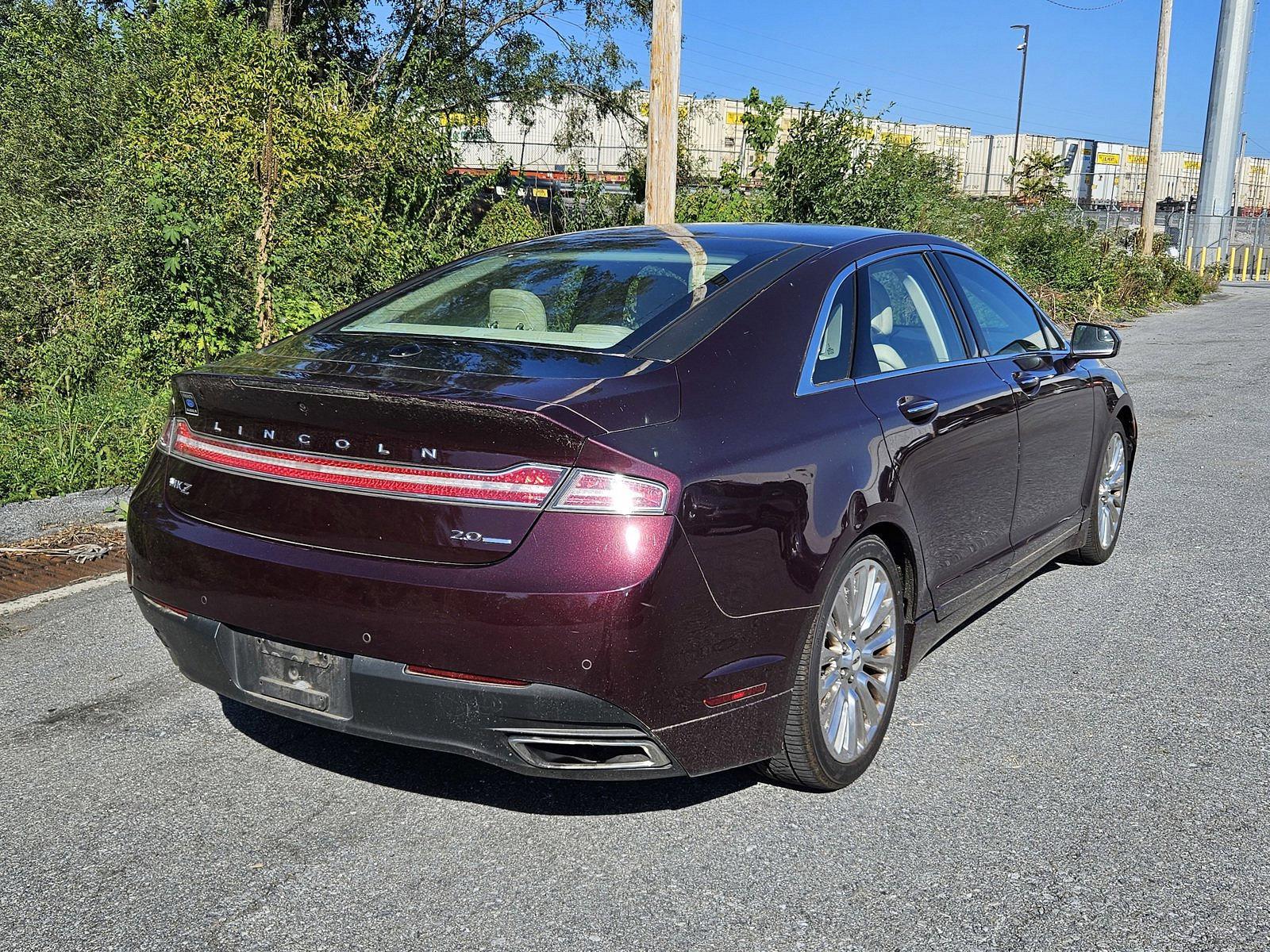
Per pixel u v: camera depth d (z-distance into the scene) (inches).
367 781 122.6
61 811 115.6
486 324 124.6
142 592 116.4
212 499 109.7
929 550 135.6
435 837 110.8
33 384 322.7
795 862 105.8
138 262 296.2
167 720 138.0
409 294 140.7
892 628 128.1
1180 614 178.9
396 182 406.6
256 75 393.4
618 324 118.0
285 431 104.0
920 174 711.1
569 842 109.8
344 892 101.0
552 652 93.7
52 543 210.1
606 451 95.0
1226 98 1409.9
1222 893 100.2
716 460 102.7
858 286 137.1
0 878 103.0
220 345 294.4
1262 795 118.9
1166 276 1013.2
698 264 131.8
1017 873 103.7
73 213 373.4
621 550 94.1
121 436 266.8
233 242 329.1
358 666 100.3
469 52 816.9
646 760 101.7
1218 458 307.0
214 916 97.1
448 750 100.9
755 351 116.8
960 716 140.1
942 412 137.8
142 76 436.5
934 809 116.2
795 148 576.1
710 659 101.0
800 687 112.1
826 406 120.3
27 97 432.1
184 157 360.5
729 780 123.5
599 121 960.3
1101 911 97.5
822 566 111.4
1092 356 180.4
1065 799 118.2
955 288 160.4
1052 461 175.5
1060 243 839.7
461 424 95.0
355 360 113.8
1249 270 1556.3
